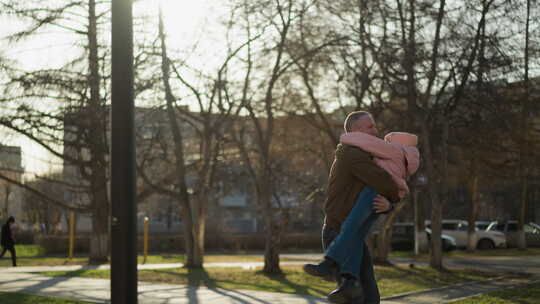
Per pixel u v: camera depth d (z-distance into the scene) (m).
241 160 27.00
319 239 45.50
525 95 21.78
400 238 41.81
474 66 20.67
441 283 17.30
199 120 23.41
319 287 16.23
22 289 14.89
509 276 19.64
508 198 47.59
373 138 4.66
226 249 43.66
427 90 21.77
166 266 25.14
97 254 27.08
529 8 20.42
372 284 5.18
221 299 13.10
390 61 20.84
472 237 38.25
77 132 23.73
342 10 21.02
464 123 23.05
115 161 6.40
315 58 21.84
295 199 32.47
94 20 23.14
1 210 62.94
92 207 27.28
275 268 21.11
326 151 26.92
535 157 24.75
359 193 4.63
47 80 22.39
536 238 44.66
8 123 22.72
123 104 6.43
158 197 53.09
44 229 54.22
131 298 6.35
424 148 22.88
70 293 13.98
